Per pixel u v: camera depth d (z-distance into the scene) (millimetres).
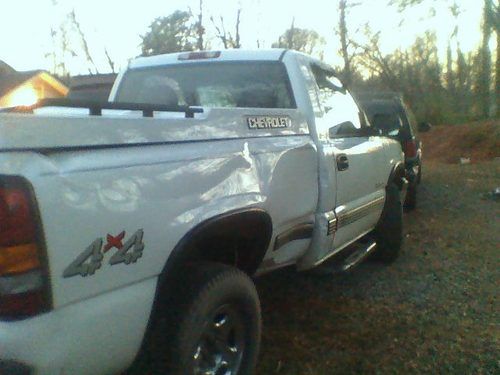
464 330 4922
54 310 2477
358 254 5605
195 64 5234
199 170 3172
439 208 10758
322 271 5027
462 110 32219
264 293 5699
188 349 3123
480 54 31469
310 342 4645
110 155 2740
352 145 5258
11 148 2373
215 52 5215
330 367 4246
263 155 3750
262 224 3783
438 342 4688
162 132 3041
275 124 4043
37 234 2391
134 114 3549
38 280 2408
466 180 14992
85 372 2666
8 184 2340
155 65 5371
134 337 2869
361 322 5055
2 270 2355
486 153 23469
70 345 2547
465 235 8406
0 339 2357
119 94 5418
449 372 4207
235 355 3520
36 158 2447
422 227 8992
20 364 2396
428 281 6195
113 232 2686
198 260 3512
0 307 2375
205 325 3232
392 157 6535
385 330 4898
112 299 2719
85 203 2566
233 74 5082
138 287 2852
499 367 4281
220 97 5105
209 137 3363
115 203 2695
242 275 3463
